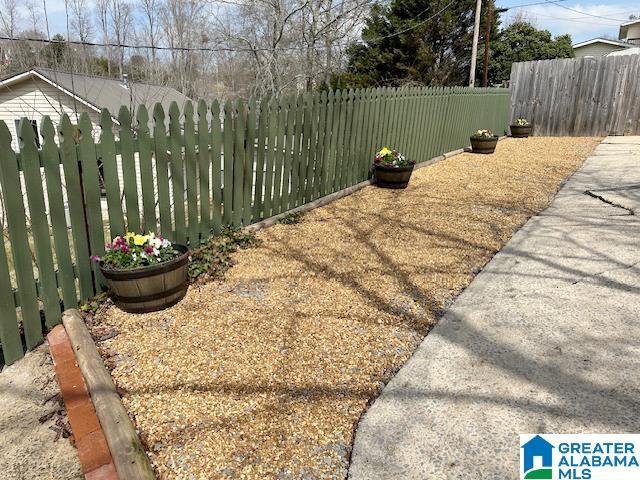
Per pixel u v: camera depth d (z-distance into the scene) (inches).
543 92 464.4
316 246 152.0
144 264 108.0
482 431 70.5
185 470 65.7
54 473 70.2
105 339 99.7
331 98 196.5
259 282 125.8
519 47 916.0
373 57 825.5
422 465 65.1
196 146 140.7
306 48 637.3
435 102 301.3
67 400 82.4
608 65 430.3
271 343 96.3
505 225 171.6
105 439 72.8
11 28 305.6
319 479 63.7
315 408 77.4
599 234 154.2
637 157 305.3
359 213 188.4
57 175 103.3
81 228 110.7
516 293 116.1
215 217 152.2
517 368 85.1
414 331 101.0
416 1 792.3
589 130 450.9
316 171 197.3
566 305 107.8
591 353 88.3
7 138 92.8
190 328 103.0
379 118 238.2
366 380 84.7
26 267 99.7
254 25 665.0
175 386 83.4
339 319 105.9
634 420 70.5
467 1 797.2
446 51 845.2
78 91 380.2
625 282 117.6
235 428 73.1
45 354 101.3
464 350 92.2
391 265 136.2
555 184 237.9
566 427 70.0
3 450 74.8
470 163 305.0
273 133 169.3
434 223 174.7
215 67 714.8
